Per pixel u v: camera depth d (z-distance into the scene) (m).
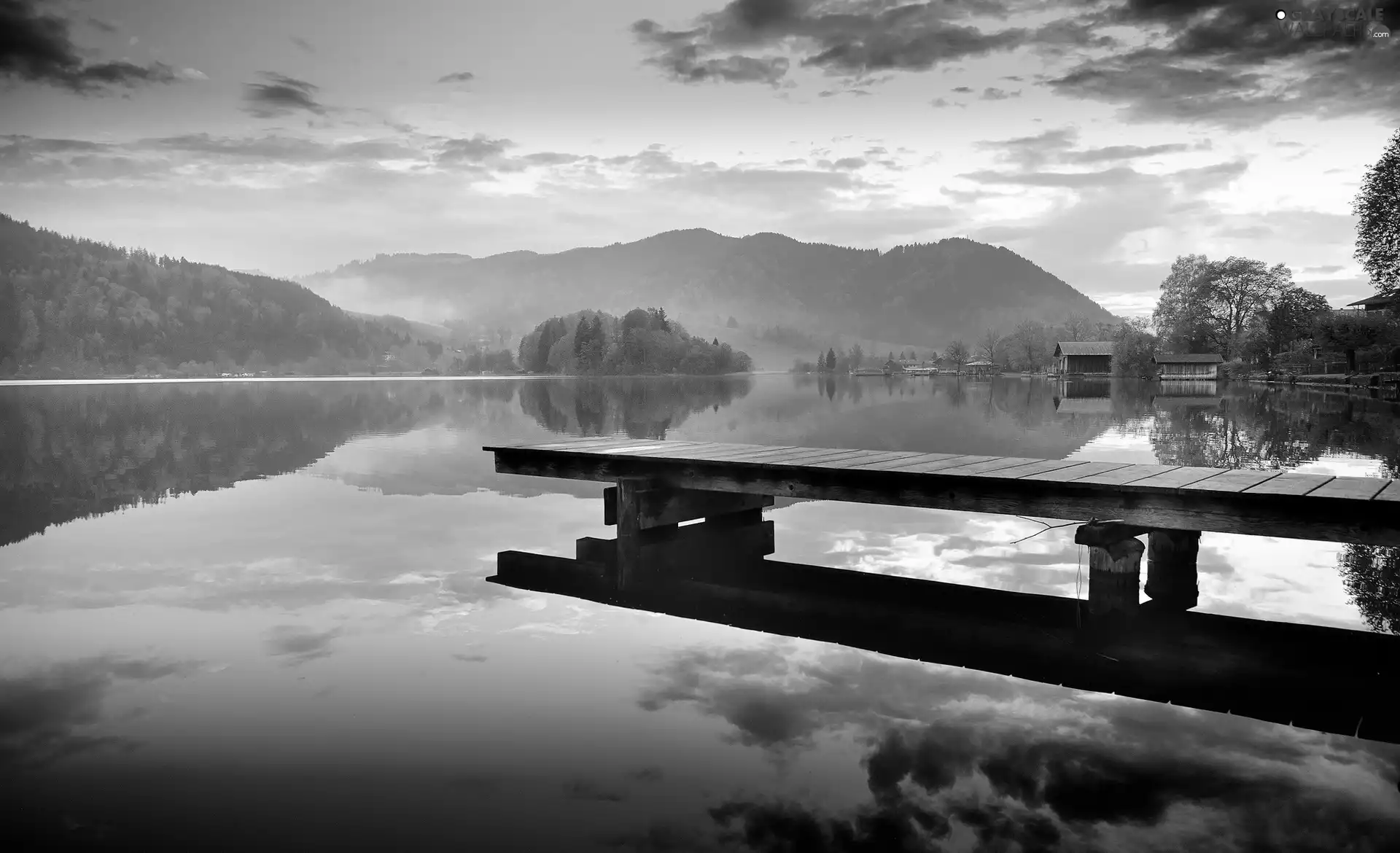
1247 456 21.33
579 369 170.38
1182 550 9.51
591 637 7.74
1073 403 49.75
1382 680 6.73
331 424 34.44
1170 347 109.56
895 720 5.86
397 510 14.76
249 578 9.96
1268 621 8.41
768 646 7.53
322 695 6.30
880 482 10.12
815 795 4.77
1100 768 5.12
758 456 11.46
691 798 4.75
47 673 6.82
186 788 4.92
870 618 8.45
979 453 22.45
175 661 7.08
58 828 4.50
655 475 11.36
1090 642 7.74
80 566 10.58
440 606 8.80
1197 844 4.30
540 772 5.07
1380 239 49.16
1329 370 72.38
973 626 8.19
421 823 4.52
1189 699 6.29
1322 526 8.01
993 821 4.51
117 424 34.31
